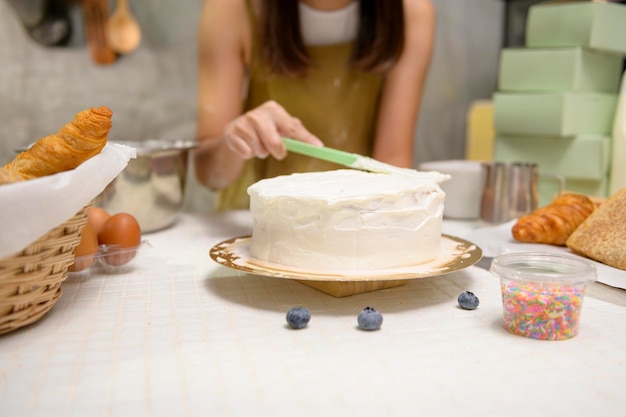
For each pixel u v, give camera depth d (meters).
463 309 0.76
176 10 1.97
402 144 1.57
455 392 0.54
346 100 1.54
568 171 1.35
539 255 0.73
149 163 1.12
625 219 0.86
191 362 0.60
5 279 0.61
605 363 0.60
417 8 1.55
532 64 1.39
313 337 0.67
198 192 2.12
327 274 0.73
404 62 1.55
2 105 1.88
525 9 1.98
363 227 0.75
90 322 0.71
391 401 0.52
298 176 0.89
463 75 2.22
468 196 1.32
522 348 0.64
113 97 1.97
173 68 2.01
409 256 0.78
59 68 1.91
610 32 1.36
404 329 0.69
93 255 0.87
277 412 0.50
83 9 1.89
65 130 0.69
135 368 0.59
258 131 1.12
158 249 1.06
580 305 0.67
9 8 1.83
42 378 0.56
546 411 0.51
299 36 1.42
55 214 0.61
